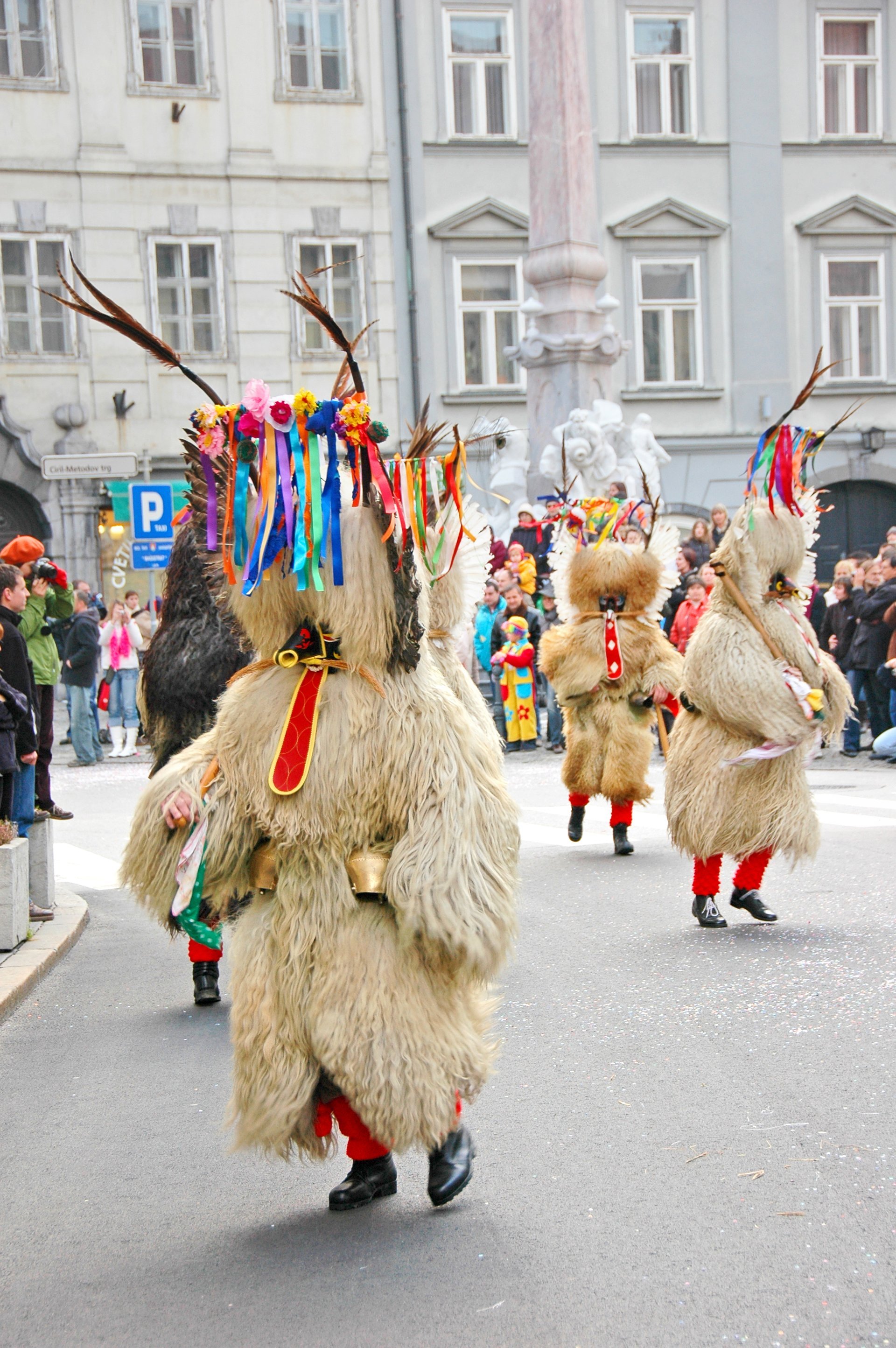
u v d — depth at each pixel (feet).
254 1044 11.49
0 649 23.88
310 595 11.68
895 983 18.51
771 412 86.63
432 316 82.94
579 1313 10.11
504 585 51.78
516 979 19.70
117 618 54.90
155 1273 11.12
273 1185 12.98
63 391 77.97
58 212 77.66
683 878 27.43
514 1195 12.31
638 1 84.23
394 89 81.46
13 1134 14.56
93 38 77.56
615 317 85.30
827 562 88.07
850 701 22.72
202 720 18.76
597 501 29.63
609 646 28.91
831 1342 9.57
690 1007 17.94
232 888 12.23
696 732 22.79
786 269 86.99
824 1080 14.92
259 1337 9.98
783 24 86.07
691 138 85.20
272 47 79.87
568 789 31.09
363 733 11.44
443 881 11.12
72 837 35.32
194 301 80.12
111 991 20.43
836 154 87.20
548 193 63.57
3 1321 10.39
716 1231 11.39
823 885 26.00
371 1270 10.94
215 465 11.93
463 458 12.19
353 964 11.28
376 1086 11.12
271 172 80.18
